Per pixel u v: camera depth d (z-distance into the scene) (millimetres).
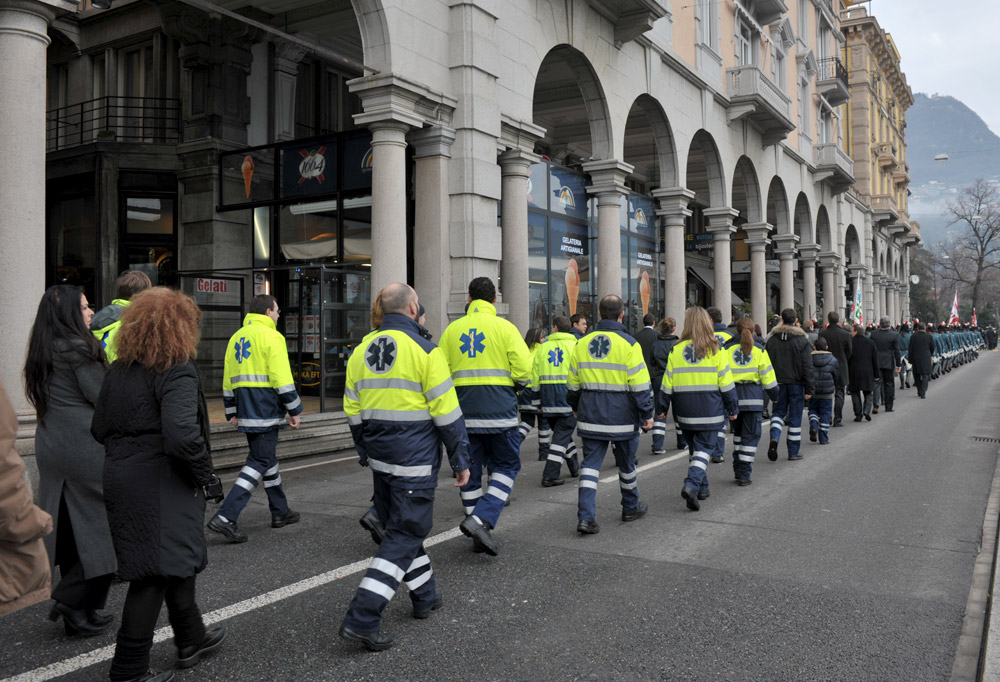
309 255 14141
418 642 4004
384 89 10891
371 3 10820
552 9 14414
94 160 15633
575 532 6246
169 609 3660
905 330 22828
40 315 3998
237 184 15242
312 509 7098
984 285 91250
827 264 35969
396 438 4012
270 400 6125
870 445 11281
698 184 30562
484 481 8500
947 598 4668
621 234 19406
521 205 13742
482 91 12258
